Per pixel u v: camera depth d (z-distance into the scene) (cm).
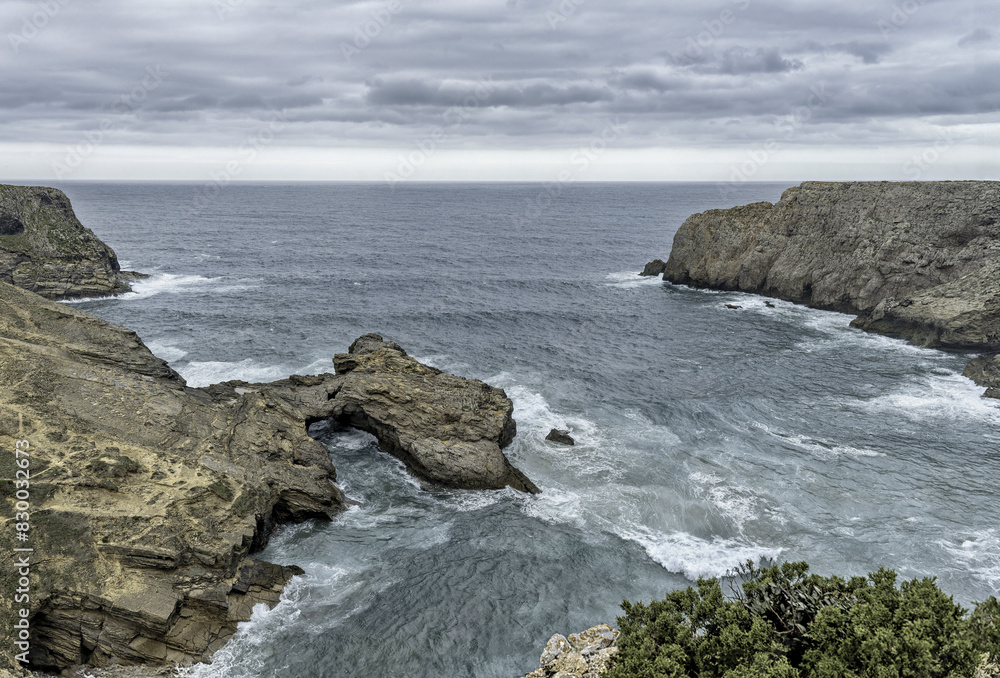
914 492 4044
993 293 6662
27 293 4203
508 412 4625
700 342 7444
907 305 7475
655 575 3297
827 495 4012
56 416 3347
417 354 6881
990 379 5769
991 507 3872
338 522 3719
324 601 3045
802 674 1816
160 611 2664
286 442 4041
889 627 1797
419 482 4166
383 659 2703
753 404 5472
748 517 3775
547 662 2134
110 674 2538
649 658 1889
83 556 2755
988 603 1917
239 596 2939
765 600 2138
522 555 3431
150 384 3909
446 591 3138
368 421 4588
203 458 3509
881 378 6119
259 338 7338
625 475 4228
